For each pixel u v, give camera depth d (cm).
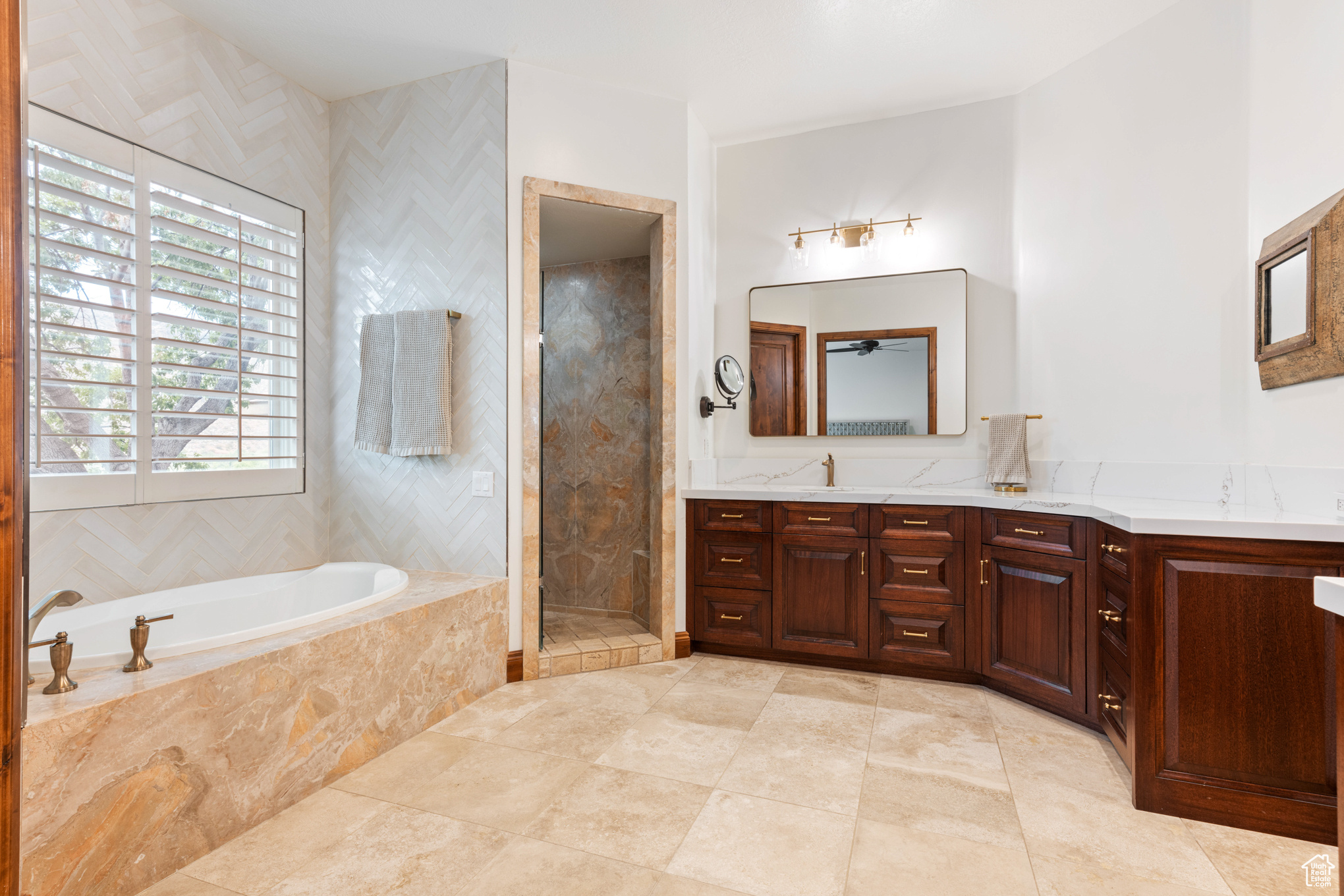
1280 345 214
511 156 301
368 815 190
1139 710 193
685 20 273
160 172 260
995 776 213
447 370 305
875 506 308
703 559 338
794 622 323
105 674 169
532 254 303
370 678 224
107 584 244
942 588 298
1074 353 305
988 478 321
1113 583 224
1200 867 166
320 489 334
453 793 203
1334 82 200
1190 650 188
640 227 349
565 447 410
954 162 347
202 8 264
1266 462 231
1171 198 268
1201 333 257
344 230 336
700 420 362
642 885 160
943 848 175
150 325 255
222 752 176
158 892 156
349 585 297
